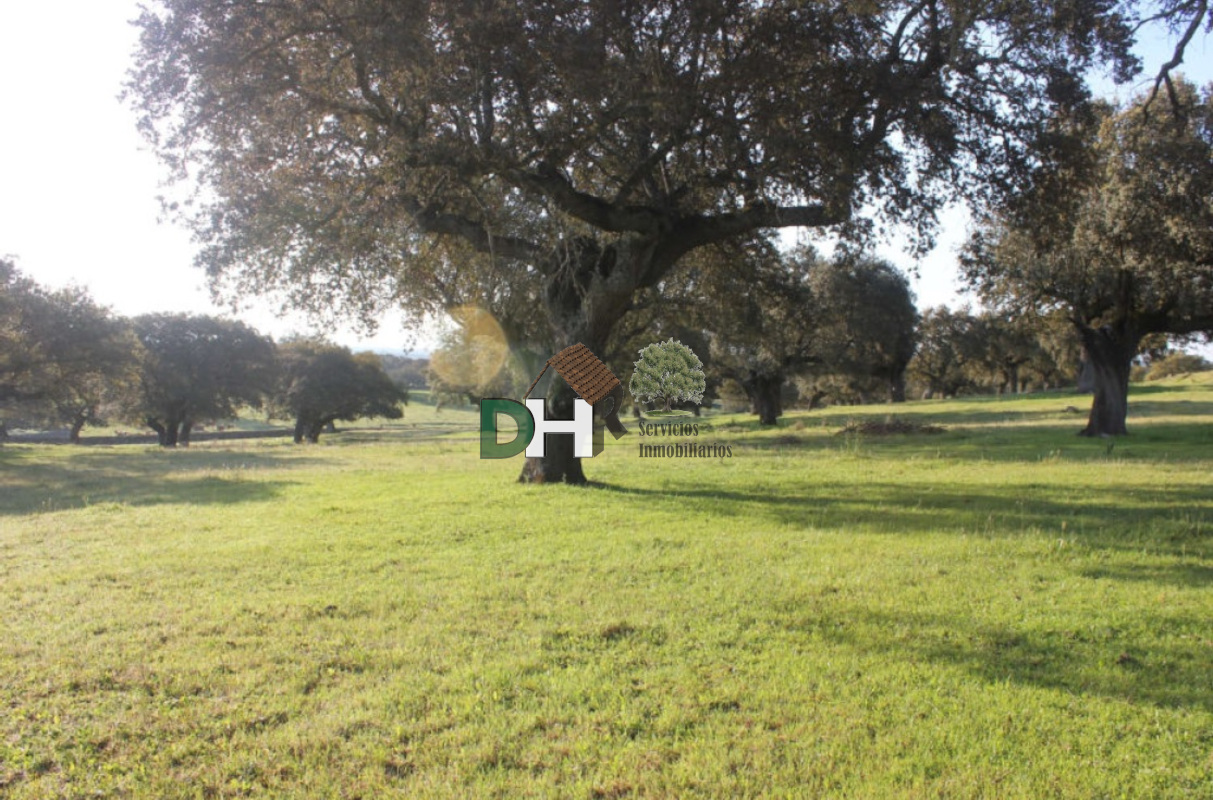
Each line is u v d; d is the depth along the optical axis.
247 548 8.46
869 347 41.22
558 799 3.31
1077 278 22.61
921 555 7.58
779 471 16.16
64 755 3.71
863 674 4.57
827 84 12.22
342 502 12.42
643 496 12.23
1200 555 7.44
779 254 18.91
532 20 11.13
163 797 3.37
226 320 50.41
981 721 3.95
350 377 55.56
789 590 6.34
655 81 11.48
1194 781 3.39
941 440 24.39
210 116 11.66
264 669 4.73
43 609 6.09
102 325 32.56
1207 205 15.64
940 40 11.91
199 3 11.02
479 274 15.49
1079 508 10.38
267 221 12.12
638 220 13.33
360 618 5.78
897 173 13.20
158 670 4.73
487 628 5.49
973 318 64.88
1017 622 5.46
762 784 3.40
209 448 34.53
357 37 10.93
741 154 12.20
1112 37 11.84
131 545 8.88
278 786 3.44
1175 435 23.08
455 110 11.59
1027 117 12.77
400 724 3.98
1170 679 4.47
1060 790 3.32
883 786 3.36
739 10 12.16
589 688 4.38
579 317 14.15
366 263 13.49
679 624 5.50
